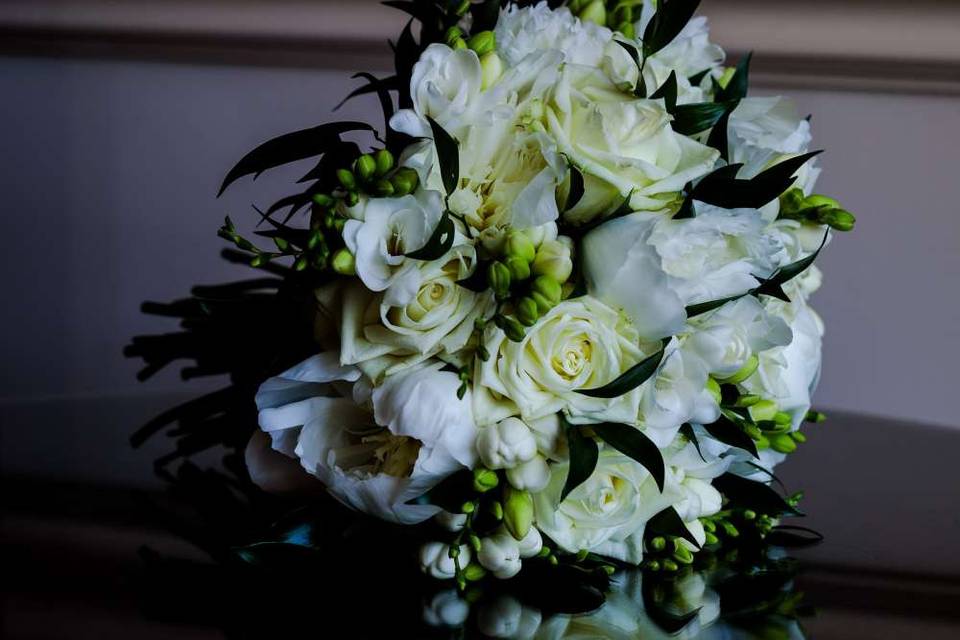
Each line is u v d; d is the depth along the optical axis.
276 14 1.75
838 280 1.78
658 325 0.67
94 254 1.85
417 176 0.67
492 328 0.68
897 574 0.77
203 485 0.98
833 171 1.75
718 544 0.84
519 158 0.70
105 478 1.00
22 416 1.26
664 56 0.86
